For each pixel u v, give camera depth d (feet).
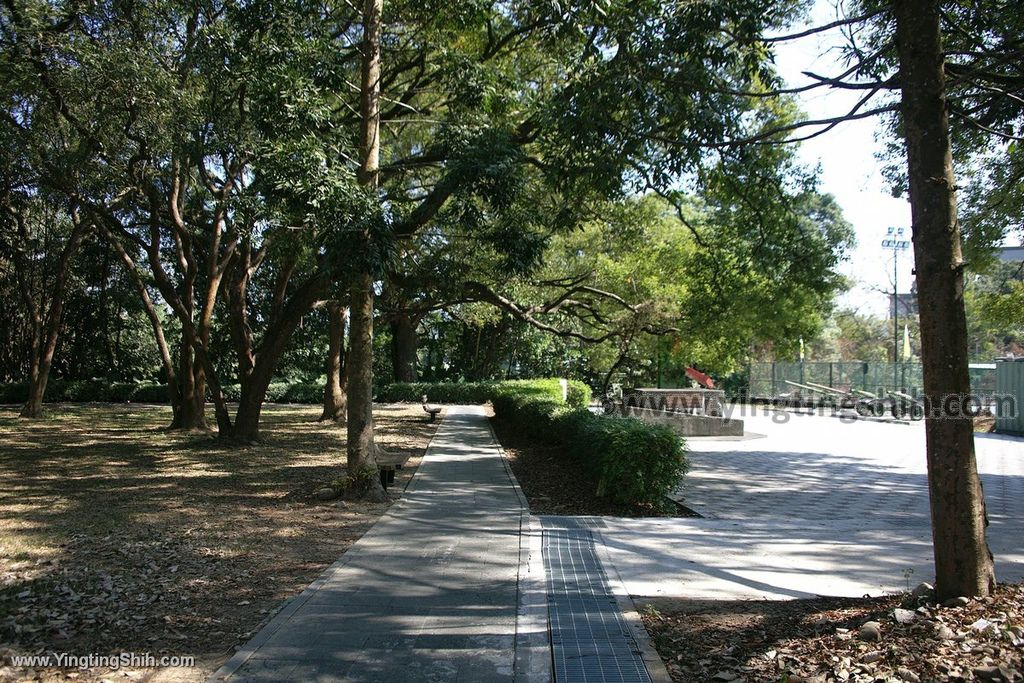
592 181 22.91
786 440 60.03
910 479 38.32
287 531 24.18
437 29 38.91
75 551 21.34
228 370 124.88
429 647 13.97
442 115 43.75
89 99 36.78
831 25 17.69
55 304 77.15
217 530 24.21
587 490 31.78
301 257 46.29
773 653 13.08
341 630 14.88
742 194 26.20
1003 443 58.70
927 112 14.24
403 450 47.85
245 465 40.63
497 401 73.82
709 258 32.14
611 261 57.11
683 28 20.75
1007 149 27.27
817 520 26.81
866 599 16.47
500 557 20.77
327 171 26.96
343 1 36.73
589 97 22.00
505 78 36.50
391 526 24.81
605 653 13.57
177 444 50.85
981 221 28.81
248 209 35.40
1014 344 145.48
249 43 34.27
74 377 119.34
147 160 42.32
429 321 116.16
